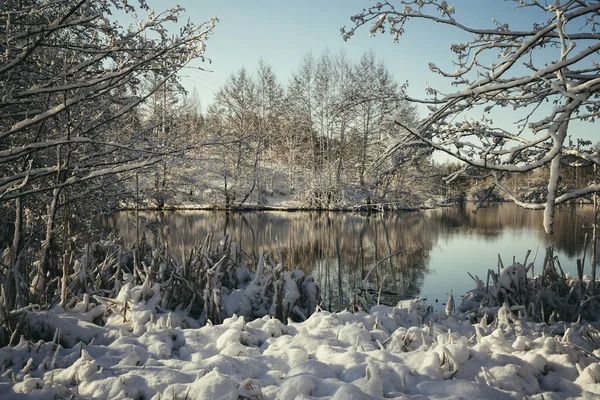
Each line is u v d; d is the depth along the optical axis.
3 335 3.98
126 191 9.19
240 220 24.95
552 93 3.68
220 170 31.59
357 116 28.41
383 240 17.27
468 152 3.28
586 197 3.14
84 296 4.73
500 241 16.84
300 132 38.88
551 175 2.88
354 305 5.61
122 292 4.79
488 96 3.84
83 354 3.27
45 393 2.79
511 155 3.18
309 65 35.47
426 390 2.92
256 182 36.94
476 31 4.02
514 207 41.59
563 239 16.64
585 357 3.44
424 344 3.65
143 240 7.82
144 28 4.57
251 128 32.31
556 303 5.63
